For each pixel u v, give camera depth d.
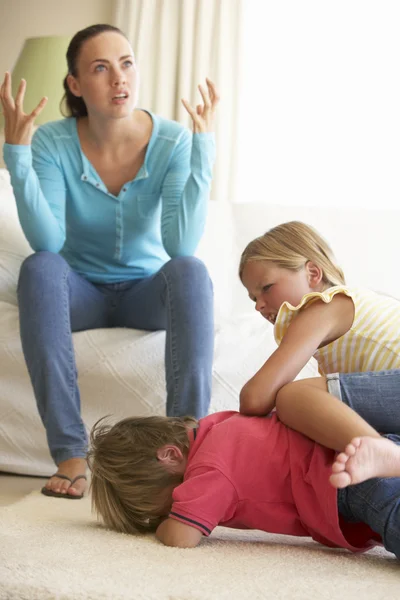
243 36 4.02
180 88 4.07
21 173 2.01
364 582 1.03
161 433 1.33
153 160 2.16
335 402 1.24
